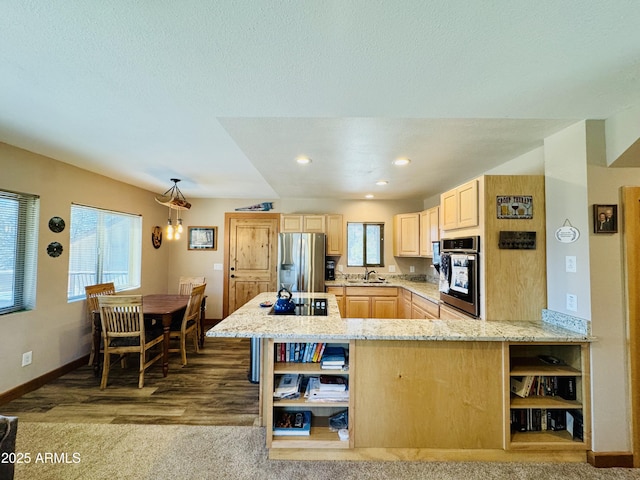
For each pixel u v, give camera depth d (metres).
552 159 2.30
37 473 1.87
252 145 2.55
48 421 2.45
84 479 1.83
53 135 2.45
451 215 2.93
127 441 2.20
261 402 2.42
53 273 3.17
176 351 4.13
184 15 1.10
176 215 5.59
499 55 1.33
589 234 2.00
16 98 1.80
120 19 1.12
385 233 5.42
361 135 2.32
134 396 2.88
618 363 1.98
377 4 1.04
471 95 1.69
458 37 1.21
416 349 2.02
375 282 4.94
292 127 2.18
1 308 2.72
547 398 2.11
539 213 2.38
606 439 1.97
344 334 1.98
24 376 2.86
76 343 3.49
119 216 4.34
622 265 2.00
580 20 1.11
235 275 5.62
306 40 1.23
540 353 2.31
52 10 1.08
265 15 1.09
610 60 1.37
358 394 2.01
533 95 1.70
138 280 4.70
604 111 1.90
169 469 1.92
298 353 2.16
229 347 4.40
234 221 5.64
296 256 4.82
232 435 2.29
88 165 3.39
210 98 1.76
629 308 1.98
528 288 2.37
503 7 1.05
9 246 2.78
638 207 2.00
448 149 2.64
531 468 1.95
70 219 3.36
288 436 2.04
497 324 2.24
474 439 2.02
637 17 1.09
